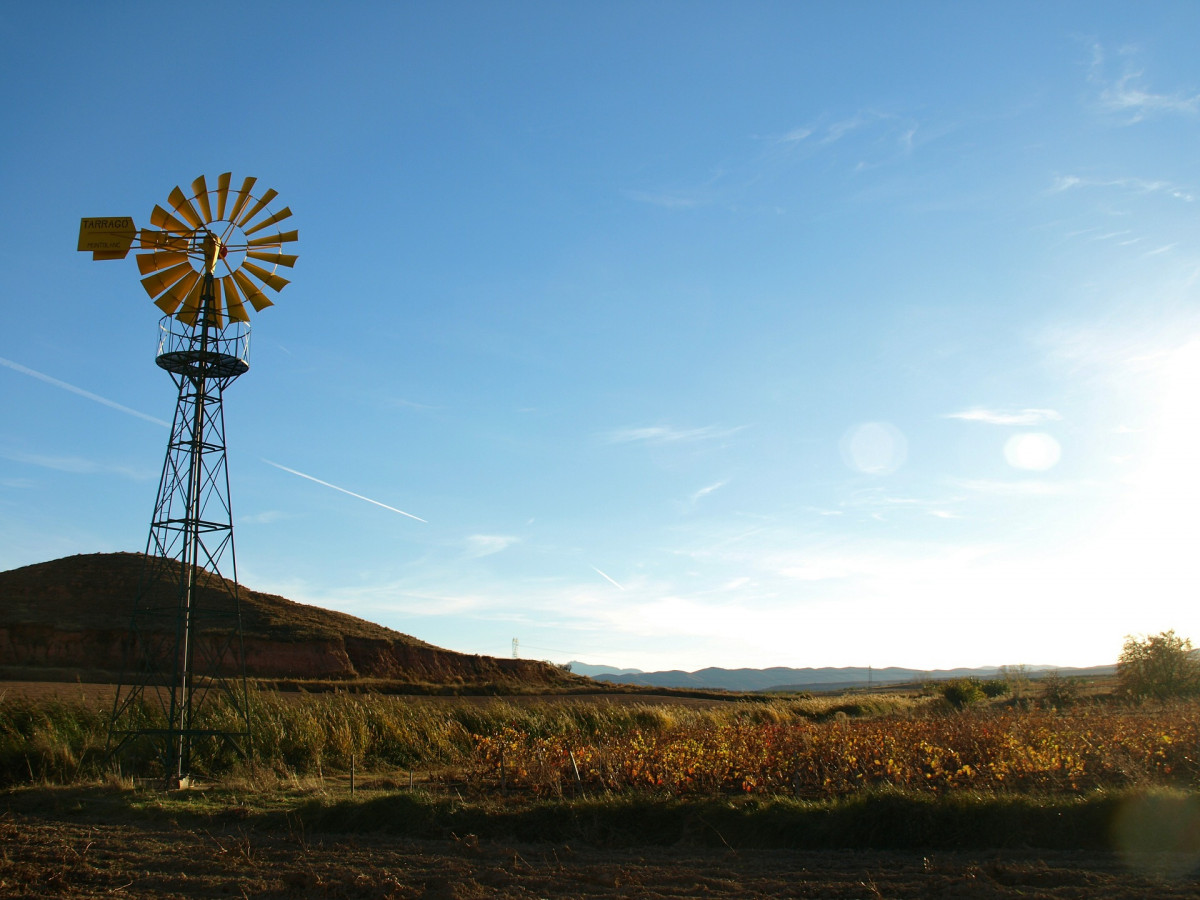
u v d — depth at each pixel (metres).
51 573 66.00
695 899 9.12
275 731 21.52
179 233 20.34
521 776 17.14
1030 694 42.66
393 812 13.55
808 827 11.95
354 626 73.38
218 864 11.03
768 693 69.31
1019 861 10.49
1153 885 9.27
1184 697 37.84
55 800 16.19
